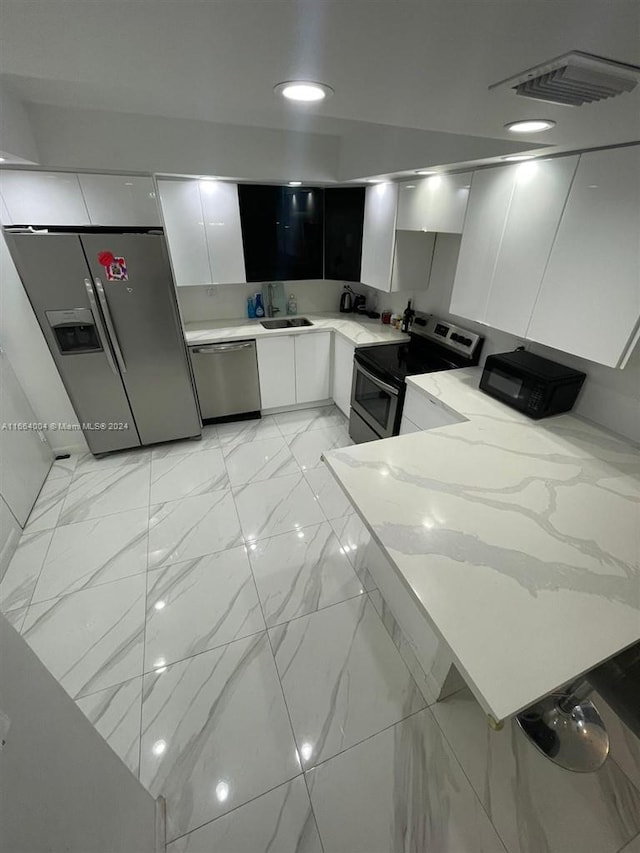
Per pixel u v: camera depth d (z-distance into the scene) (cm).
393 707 154
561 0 50
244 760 139
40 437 286
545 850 120
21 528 236
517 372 192
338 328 341
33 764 69
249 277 327
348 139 270
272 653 173
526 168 164
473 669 83
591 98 85
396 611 177
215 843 121
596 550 113
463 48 67
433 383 229
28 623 185
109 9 54
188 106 217
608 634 91
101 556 221
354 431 324
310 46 68
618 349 143
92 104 213
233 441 334
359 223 317
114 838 93
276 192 304
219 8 54
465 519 124
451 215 215
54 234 228
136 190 246
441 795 131
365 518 124
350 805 129
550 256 161
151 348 282
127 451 319
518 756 141
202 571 212
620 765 139
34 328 260
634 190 127
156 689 159
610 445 166
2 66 77
